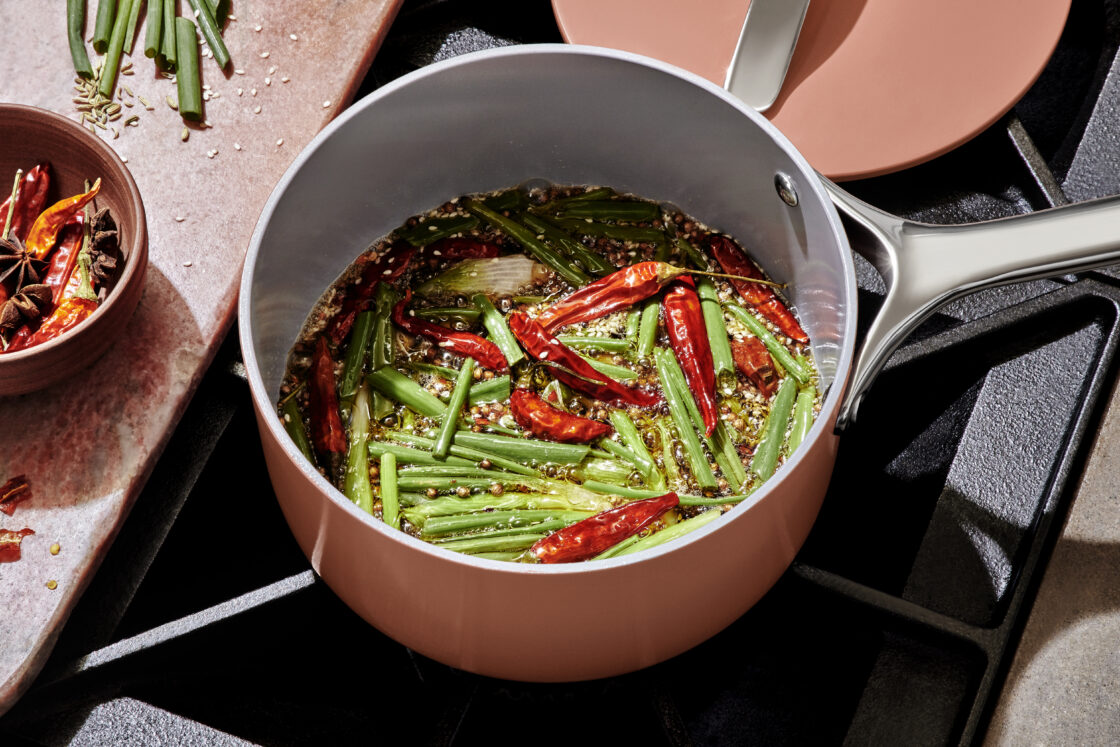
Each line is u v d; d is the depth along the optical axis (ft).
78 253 2.19
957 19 2.42
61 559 2.12
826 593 2.15
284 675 2.28
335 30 2.43
